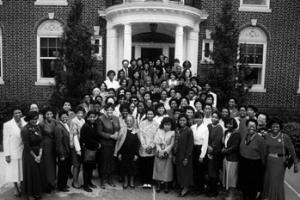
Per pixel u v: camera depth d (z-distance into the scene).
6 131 5.70
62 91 10.25
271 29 12.88
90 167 6.19
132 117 6.45
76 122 6.22
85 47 10.31
